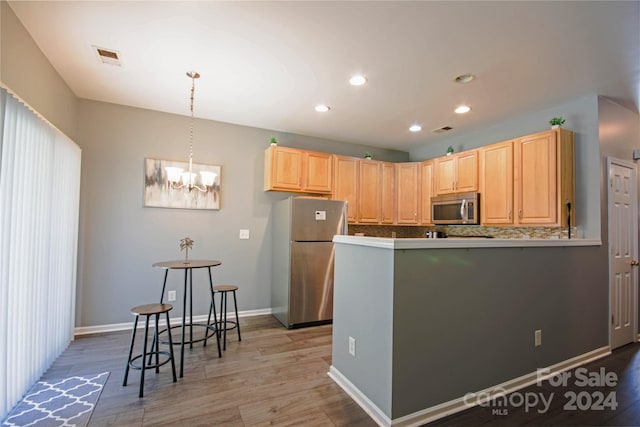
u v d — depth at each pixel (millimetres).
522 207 3379
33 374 2311
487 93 3098
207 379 2475
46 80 2566
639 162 3539
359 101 3355
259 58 2543
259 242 4305
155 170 3736
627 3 1831
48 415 1973
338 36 2225
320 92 3158
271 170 4117
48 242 2537
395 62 2557
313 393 2295
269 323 3951
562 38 2188
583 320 2869
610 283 3123
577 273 2834
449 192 4352
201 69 2742
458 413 2062
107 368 2627
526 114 3652
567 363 2715
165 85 3068
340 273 2504
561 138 3105
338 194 4555
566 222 3084
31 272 2244
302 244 3855
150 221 3721
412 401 1936
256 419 1977
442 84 2930
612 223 3176
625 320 3299
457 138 4641
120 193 3586
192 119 3639
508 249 2377
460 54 2420
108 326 3510
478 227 4383
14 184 1998
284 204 4004
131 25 2145
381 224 4867
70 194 3059
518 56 2428
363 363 2160
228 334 3555
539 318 2537
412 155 5496
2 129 1811
